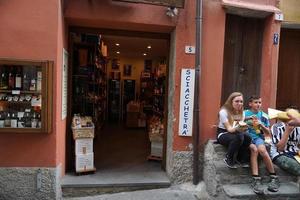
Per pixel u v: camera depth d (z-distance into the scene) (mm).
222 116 4723
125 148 7574
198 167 5023
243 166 4559
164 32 5371
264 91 5457
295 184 4594
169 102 5316
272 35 5383
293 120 4355
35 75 4195
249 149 4555
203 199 4582
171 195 4676
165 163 5559
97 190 4730
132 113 11555
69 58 5246
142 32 5391
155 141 6223
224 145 4695
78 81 6641
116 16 4723
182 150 5043
